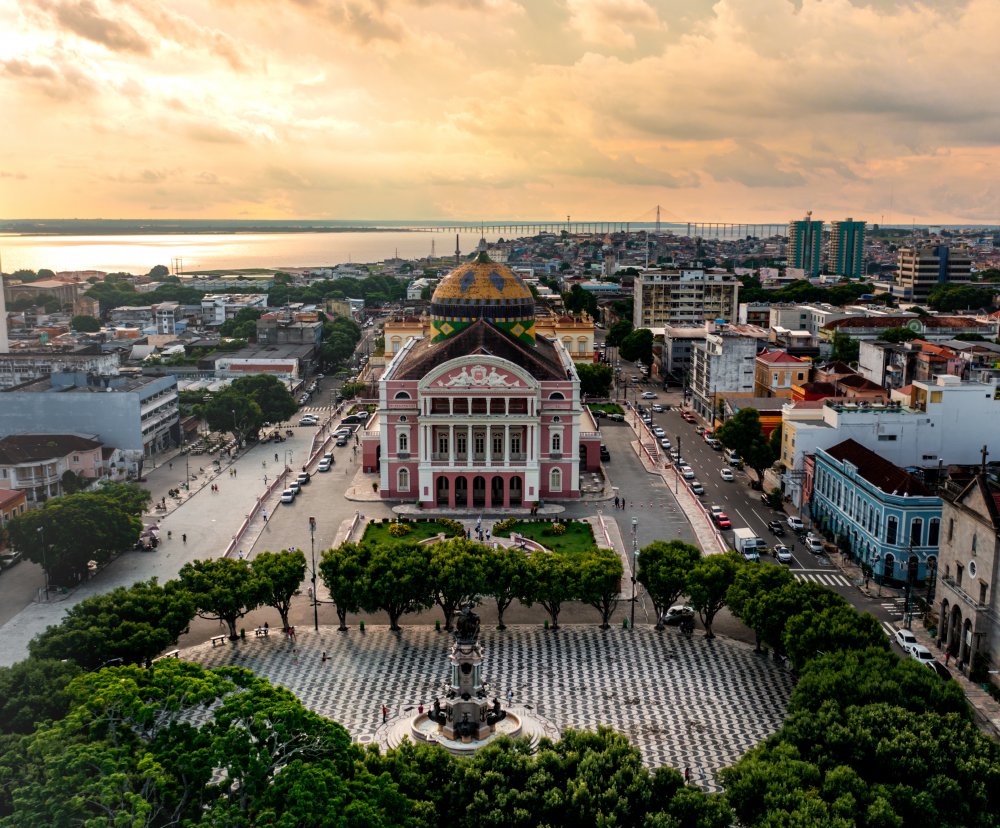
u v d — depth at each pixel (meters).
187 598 132.12
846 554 178.50
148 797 80.00
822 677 104.62
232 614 140.25
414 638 144.00
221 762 80.69
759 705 123.56
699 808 84.94
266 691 90.50
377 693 127.00
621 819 85.06
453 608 147.12
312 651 139.62
